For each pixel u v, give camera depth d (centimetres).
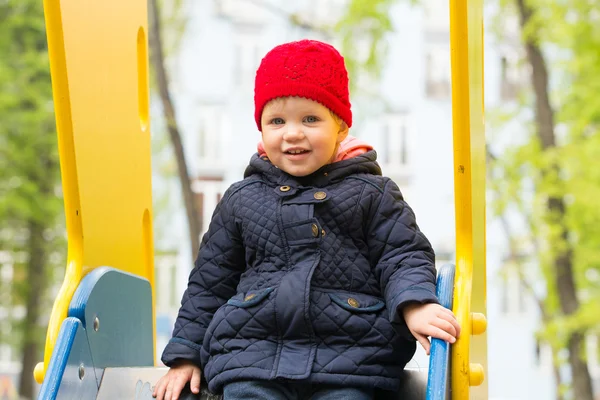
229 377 203
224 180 1900
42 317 1477
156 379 227
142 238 286
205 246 229
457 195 207
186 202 806
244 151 1898
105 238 246
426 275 204
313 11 1086
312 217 211
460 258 210
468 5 196
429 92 1919
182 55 1806
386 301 204
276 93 214
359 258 213
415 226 216
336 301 205
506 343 2006
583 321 1024
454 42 197
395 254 210
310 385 201
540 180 1070
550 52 1226
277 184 221
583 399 1059
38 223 1320
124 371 228
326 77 214
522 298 2006
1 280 1370
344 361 200
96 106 241
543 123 1079
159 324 1847
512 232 1431
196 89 1864
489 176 1094
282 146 214
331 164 220
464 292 204
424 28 1909
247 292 211
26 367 1409
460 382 195
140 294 264
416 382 213
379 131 1928
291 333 204
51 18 216
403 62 1911
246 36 1877
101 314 229
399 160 1925
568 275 1070
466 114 200
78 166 226
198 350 221
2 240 1355
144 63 296
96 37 243
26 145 1246
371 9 898
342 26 912
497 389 2005
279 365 200
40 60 1214
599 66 1052
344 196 215
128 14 275
